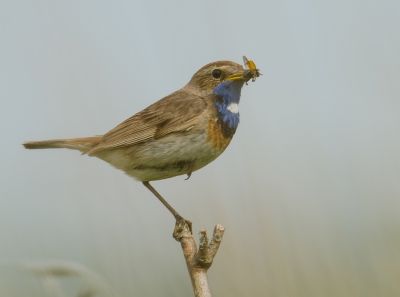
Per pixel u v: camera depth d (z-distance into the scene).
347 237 11.23
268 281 10.60
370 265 10.65
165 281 10.45
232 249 10.86
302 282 10.47
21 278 10.52
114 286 10.22
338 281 10.41
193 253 7.97
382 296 10.27
